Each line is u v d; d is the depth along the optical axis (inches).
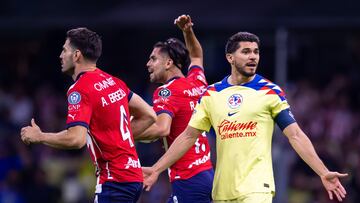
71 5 2103.8
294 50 2070.6
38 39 2395.4
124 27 2092.8
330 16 1969.7
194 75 1205.1
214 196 1010.1
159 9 2062.0
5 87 2395.4
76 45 991.0
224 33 2233.0
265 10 1994.3
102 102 976.3
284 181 1795.0
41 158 2156.7
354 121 2150.6
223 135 998.4
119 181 978.1
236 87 1007.0
